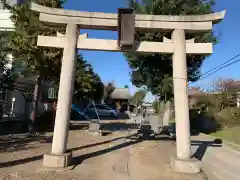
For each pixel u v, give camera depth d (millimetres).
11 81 16281
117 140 15398
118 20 9039
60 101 8938
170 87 17578
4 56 15609
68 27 9344
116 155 11117
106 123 28094
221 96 25234
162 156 11148
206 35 15898
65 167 8422
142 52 9602
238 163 10562
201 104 26188
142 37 15750
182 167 8492
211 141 15664
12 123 15812
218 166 10023
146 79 18922
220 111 24016
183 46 9281
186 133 8867
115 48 9398
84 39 9391
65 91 8984
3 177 7102
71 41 9258
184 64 9203
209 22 9359
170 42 9414
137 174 8281
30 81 22000
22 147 11523
